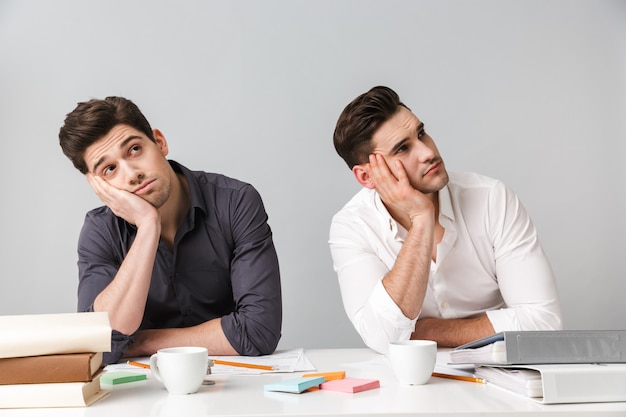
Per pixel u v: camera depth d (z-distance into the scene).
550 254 3.21
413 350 1.15
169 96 3.17
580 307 3.20
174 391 1.11
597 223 3.21
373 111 1.80
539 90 3.21
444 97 3.19
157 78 3.17
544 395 1.00
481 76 3.19
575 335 1.07
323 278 3.17
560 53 3.21
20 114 3.14
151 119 3.17
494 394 1.08
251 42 3.18
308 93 3.19
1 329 1.06
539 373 1.04
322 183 3.18
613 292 3.21
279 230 3.17
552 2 3.21
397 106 1.82
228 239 1.88
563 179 3.21
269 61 3.19
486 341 1.12
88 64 3.16
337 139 1.91
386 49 3.19
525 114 3.20
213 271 1.89
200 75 3.18
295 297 3.17
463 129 3.19
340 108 3.19
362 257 1.85
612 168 3.21
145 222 1.74
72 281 3.12
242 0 3.19
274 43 3.19
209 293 1.91
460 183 1.92
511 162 3.20
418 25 3.19
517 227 1.84
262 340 1.72
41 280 3.12
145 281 1.71
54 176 3.13
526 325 1.73
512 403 1.01
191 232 1.86
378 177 1.79
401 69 3.19
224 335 1.70
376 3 3.19
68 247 3.12
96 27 3.17
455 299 1.89
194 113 3.17
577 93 3.21
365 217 1.91
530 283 1.79
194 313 1.92
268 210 3.18
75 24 3.16
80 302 1.82
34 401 1.03
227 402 1.05
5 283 3.11
